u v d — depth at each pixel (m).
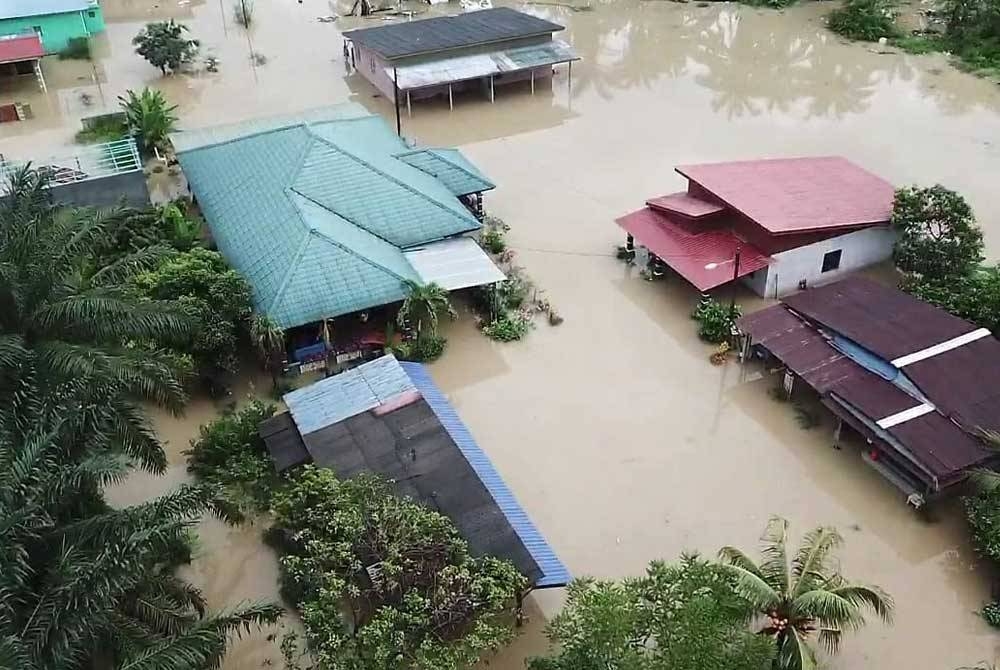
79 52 59.75
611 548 25.45
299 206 34.00
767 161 39.62
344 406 27.72
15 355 20.89
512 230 40.56
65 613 15.30
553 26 55.72
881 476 27.53
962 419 26.09
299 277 31.25
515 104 53.31
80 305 22.14
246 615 17.69
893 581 24.36
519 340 33.78
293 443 27.16
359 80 56.62
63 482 17.11
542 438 29.33
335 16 67.88
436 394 28.94
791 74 56.47
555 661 19.59
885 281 35.94
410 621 19.41
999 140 47.50
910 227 34.50
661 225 37.12
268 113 52.06
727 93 54.09
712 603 18.97
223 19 67.50
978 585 24.23
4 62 52.84
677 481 27.61
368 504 22.36
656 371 32.12
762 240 34.78
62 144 47.91
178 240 36.75
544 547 23.45
